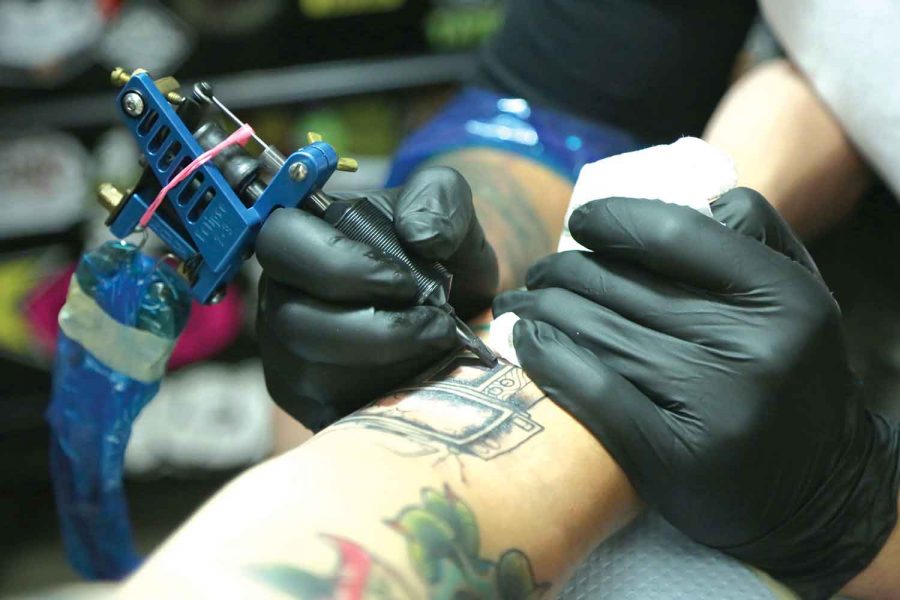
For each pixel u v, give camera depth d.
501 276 0.77
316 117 1.38
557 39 0.95
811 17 0.79
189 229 0.53
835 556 0.58
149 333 0.57
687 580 0.55
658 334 0.53
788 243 0.59
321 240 0.51
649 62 0.93
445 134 0.95
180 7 1.26
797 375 0.50
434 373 0.55
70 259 1.37
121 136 1.31
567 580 0.50
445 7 1.36
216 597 0.34
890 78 0.75
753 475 0.51
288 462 0.44
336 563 0.37
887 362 0.94
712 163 0.59
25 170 1.29
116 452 0.63
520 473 0.48
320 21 1.33
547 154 0.91
